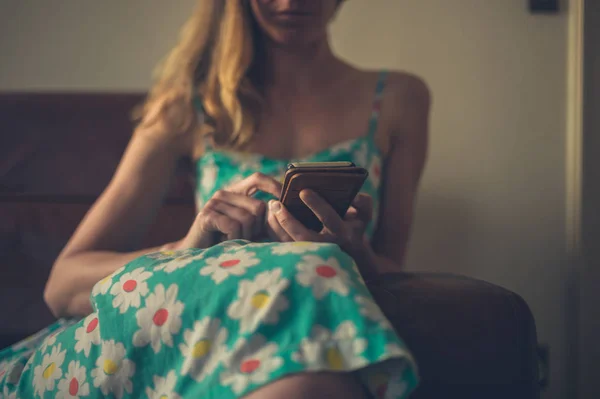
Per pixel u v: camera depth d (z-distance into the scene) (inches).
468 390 23.4
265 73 44.8
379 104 44.9
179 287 21.8
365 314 19.5
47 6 66.7
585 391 61.6
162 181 42.5
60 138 53.9
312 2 39.4
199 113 43.6
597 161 61.5
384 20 65.7
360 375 19.8
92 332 23.7
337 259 21.7
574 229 63.0
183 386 19.9
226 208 31.7
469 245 65.9
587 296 61.6
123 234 39.5
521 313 24.6
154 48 66.4
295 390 18.1
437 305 24.4
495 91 65.4
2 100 55.1
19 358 29.7
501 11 65.1
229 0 44.0
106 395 21.9
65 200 52.9
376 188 42.8
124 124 54.5
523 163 65.6
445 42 65.6
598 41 61.1
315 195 26.7
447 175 66.1
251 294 20.4
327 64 45.9
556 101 65.2
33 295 47.4
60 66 66.9
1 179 53.1
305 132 42.9
